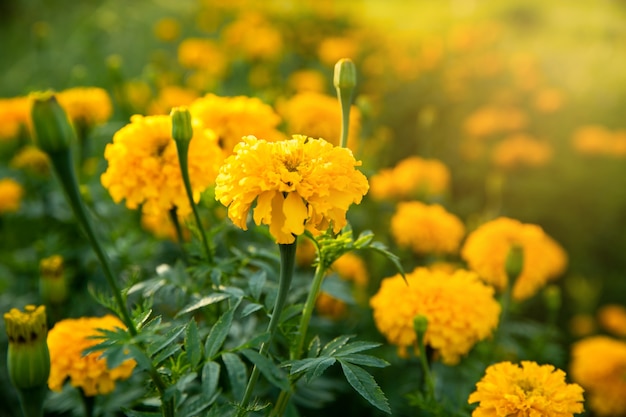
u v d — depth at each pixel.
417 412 0.59
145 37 1.65
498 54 1.56
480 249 0.68
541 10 2.57
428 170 0.90
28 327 0.39
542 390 0.44
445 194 1.04
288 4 1.79
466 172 1.23
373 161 0.90
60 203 0.79
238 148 0.41
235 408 0.40
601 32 2.27
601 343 0.75
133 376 0.58
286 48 1.54
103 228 0.71
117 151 0.53
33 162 0.79
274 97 0.89
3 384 0.67
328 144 0.41
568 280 1.13
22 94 1.33
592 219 1.20
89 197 0.65
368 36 1.71
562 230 1.19
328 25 1.75
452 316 0.54
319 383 0.57
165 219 0.65
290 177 0.39
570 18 2.52
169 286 0.49
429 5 2.64
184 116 0.45
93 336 0.37
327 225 0.40
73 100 0.75
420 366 0.56
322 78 1.33
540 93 1.38
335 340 0.41
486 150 1.23
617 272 1.16
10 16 2.01
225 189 0.40
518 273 0.59
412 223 0.74
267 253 0.51
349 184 0.40
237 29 1.38
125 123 0.82
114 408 0.55
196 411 0.40
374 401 0.38
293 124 0.79
